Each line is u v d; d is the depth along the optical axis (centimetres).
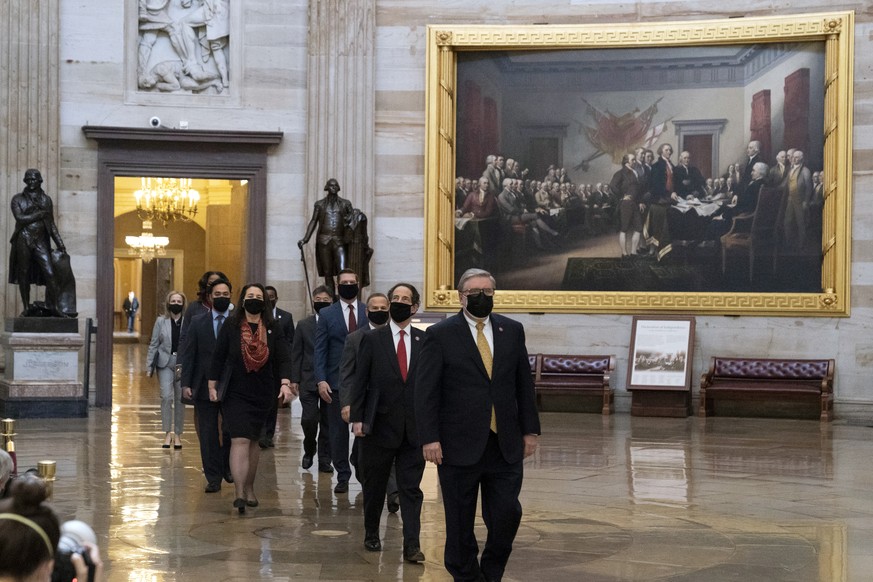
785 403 1653
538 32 1708
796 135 1664
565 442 1303
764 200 1678
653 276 1711
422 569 648
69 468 1041
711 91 1698
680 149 1708
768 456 1181
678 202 1706
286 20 1736
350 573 636
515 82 1738
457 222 1738
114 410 1614
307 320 1041
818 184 1658
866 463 1127
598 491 935
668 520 804
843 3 1639
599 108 1725
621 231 1720
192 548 698
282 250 1727
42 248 1476
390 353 688
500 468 575
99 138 1667
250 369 822
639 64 1714
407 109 1731
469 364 571
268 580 617
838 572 639
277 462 1102
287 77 1734
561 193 1733
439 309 1709
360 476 770
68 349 1488
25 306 1491
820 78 1653
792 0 1664
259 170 1720
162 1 1720
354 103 1714
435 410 571
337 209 1555
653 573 636
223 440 948
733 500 891
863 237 1634
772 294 1662
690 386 1628
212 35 1727
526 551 697
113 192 1691
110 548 694
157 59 1722
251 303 818
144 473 1014
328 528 771
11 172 1631
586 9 1722
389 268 1728
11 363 1481
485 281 576
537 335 1731
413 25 1730
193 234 3275
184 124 1703
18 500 227
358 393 695
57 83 1661
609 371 1672
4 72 1634
